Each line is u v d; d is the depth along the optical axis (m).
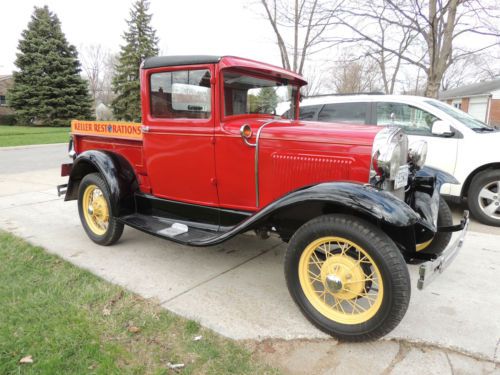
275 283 3.24
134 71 29.19
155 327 2.53
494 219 4.77
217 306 2.83
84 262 3.62
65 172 4.60
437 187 3.31
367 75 24.77
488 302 2.90
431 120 5.05
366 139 2.68
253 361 2.23
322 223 2.42
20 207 5.74
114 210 3.75
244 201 3.21
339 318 2.45
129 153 4.00
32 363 2.15
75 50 30.77
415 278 3.30
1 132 23.17
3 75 44.38
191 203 3.51
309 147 2.83
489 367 2.19
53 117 29.58
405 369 2.18
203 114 3.20
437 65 9.30
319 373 2.14
